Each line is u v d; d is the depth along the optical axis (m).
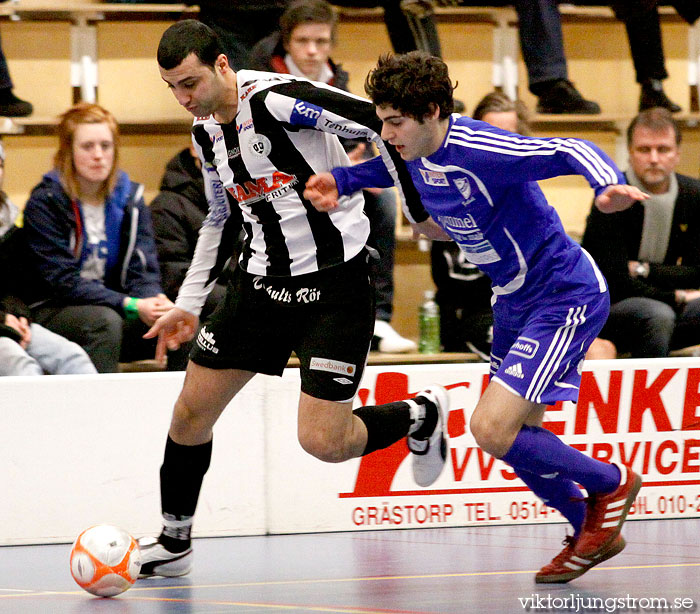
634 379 12.37
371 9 18.06
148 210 14.61
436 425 10.06
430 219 9.23
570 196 19.03
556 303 8.60
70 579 9.26
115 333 13.66
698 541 10.83
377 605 7.83
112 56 17.86
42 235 13.78
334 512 11.79
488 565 9.62
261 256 8.80
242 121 8.52
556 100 17.81
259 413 11.63
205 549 10.78
